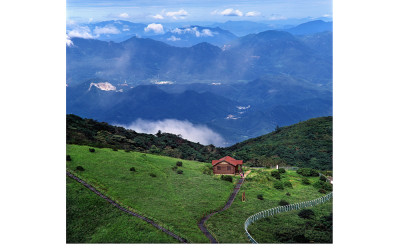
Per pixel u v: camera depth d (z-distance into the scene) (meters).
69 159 77.50
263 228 61.69
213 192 75.31
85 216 58.62
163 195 69.62
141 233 54.84
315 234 59.56
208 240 54.78
